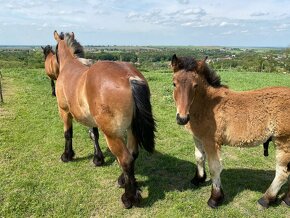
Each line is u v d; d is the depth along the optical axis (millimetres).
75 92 4930
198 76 4293
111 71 4398
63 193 5055
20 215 4512
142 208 4684
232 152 6863
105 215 4551
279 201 4871
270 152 6871
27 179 5449
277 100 4289
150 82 15344
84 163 6160
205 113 4504
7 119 8711
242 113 4410
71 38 6227
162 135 7770
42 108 9969
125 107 4184
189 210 4613
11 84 14016
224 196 4980
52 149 6785
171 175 5707
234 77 17953
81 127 8180
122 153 4367
